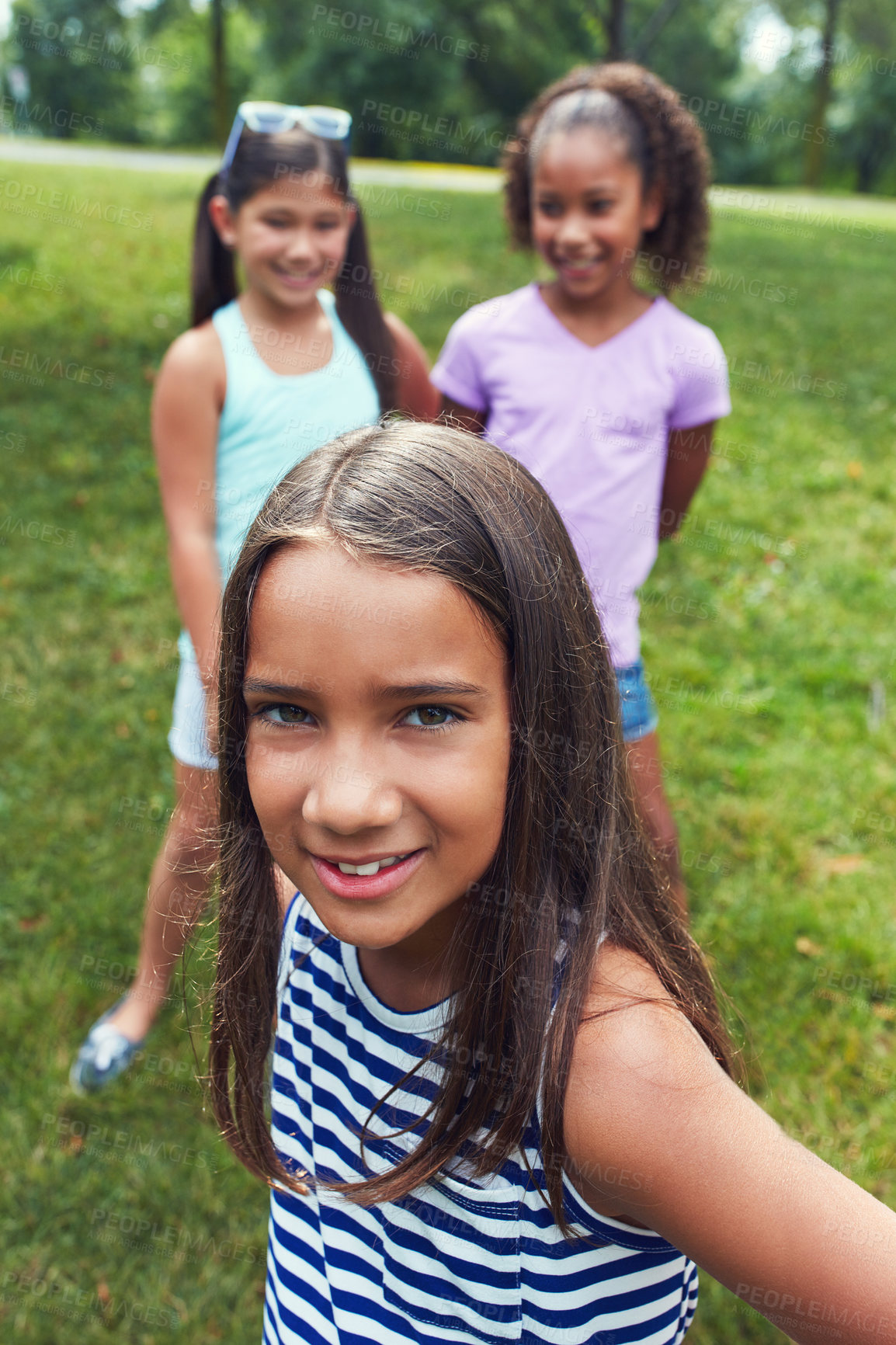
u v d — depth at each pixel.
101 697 4.14
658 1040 0.94
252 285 2.54
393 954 1.11
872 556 5.27
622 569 2.62
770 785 3.63
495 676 0.94
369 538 0.89
